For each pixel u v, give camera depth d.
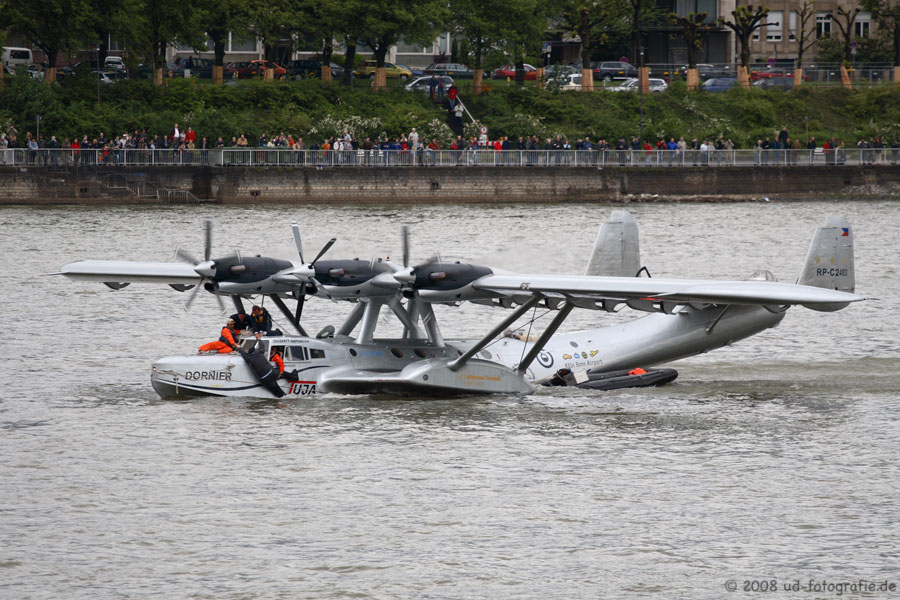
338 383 88.94
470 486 70.56
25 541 62.12
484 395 91.88
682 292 84.25
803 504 67.88
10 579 57.72
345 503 67.69
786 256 199.38
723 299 84.44
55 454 75.94
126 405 88.38
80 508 66.62
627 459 76.06
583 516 66.00
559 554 61.00
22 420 84.00
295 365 89.25
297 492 69.31
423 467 73.94
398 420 84.62
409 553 61.03
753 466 74.75
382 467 73.88
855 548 61.72
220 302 92.38
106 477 71.62
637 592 56.88
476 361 91.12
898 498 68.81
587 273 105.56
